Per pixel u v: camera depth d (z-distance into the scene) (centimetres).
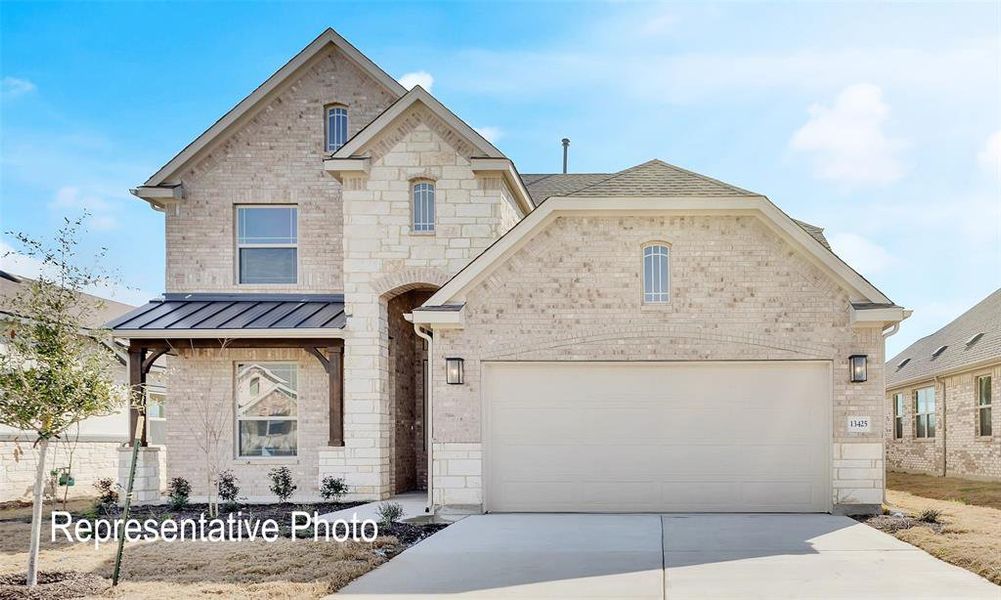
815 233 1678
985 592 828
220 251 1859
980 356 2150
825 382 1414
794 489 1408
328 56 1889
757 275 1428
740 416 1423
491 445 1446
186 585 889
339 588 879
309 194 1866
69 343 948
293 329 1669
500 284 1455
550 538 1163
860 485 1389
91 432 2197
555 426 1444
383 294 1706
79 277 982
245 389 1795
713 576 910
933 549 1029
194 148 1847
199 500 1730
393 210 1709
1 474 1867
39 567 995
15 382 892
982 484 2031
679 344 1429
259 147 1875
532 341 1444
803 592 834
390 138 1722
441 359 1450
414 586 881
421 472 1981
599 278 1448
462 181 1706
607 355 1438
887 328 1407
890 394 2986
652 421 1436
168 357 1791
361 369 1697
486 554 1052
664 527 1249
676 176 1534
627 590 851
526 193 1895
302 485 1755
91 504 1775
